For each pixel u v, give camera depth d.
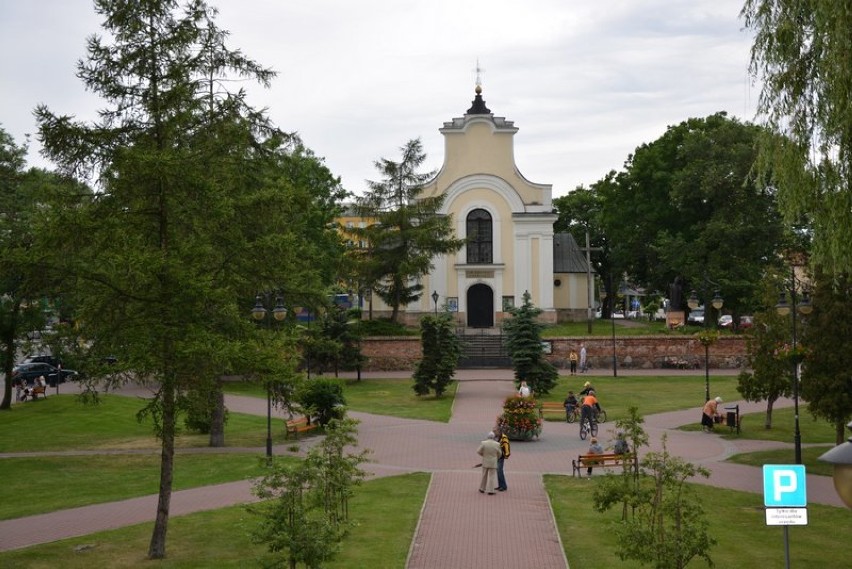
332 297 49.31
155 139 17.55
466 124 66.31
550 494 22.11
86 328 17.05
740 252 56.94
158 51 17.39
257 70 19.53
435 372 42.62
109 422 35.22
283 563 15.05
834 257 17.91
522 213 65.81
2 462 27.28
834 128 17.28
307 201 21.47
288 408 19.80
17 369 50.09
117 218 16.70
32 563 16.38
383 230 57.59
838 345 26.00
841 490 9.34
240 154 19.77
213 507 20.95
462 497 21.94
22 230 36.91
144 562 16.44
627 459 18.81
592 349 52.88
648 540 13.52
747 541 17.94
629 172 67.00
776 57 18.06
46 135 16.67
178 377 17.00
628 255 67.69
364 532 18.30
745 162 56.09
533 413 31.62
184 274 15.93
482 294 66.19
